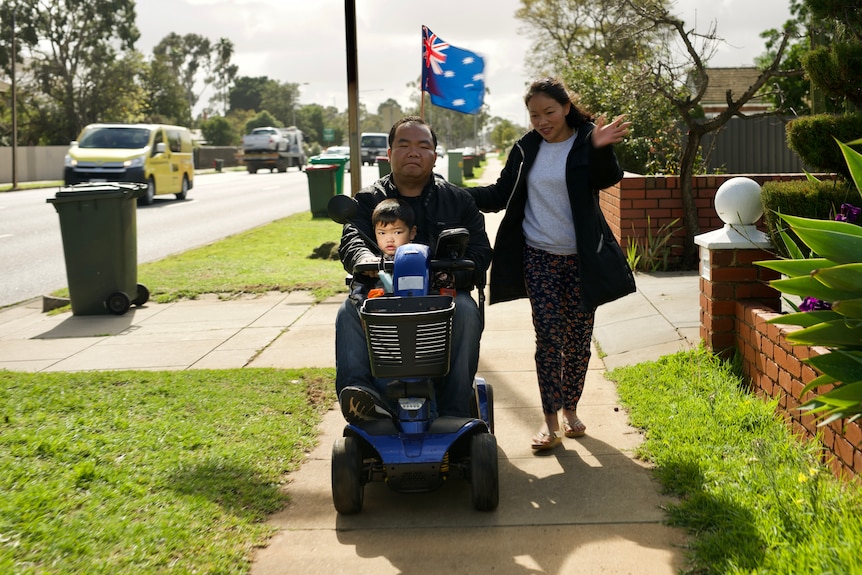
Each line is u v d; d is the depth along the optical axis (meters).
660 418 5.08
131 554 3.57
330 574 3.57
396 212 4.37
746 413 4.84
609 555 3.62
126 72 68.19
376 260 4.21
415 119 4.64
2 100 58.41
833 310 3.49
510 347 7.27
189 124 87.94
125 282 9.51
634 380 5.86
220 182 39.12
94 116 68.31
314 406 5.77
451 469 4.23
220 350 7.57
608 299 4.68
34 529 3.73
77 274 9.34
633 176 10.59
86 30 67.75
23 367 7.23
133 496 4.18
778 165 17.91
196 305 9.76
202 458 4.71
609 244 4.73
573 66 16.62
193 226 19.06
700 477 4.21
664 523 3.88
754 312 5.34
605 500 4.18
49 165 47.12
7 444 4.79
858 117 6.00
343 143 153.50
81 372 6.70
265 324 8.58
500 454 4.92
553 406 4.91
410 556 3.71
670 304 7.92
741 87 31.22
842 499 3.62
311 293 10.12
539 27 50.91
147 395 5.95
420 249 4.13
